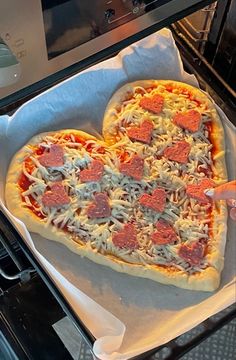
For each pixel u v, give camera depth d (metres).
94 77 0.98
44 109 0.96
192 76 1.02
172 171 0.94
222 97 1.02
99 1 0.80
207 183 0.94
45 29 0.78
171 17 0.91
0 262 0.97
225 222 0.92
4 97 0.85
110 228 0.89
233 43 1.01
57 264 0.88
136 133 0.96
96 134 0.98
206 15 1.00
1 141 0.94
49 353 0.95
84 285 0.87
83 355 1.05
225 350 1.23
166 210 0.91
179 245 0.89
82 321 0.82
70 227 0.89
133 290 0.88
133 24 0.87
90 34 0.84
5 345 0.94
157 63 1.01
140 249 0.89
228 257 0.91
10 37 0.76
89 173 0.92
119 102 0.99
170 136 0.96
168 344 0.91
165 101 0.99
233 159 0.98
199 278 0.88
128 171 0.92
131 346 0.83
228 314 0.94
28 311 0.96
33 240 0.89
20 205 0.89
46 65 0.83
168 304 0.87
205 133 0.98
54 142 0.94
